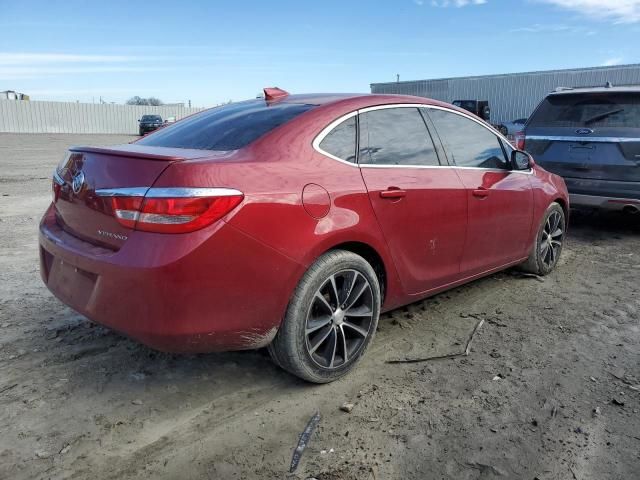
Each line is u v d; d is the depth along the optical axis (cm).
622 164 630
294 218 272
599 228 746
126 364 328
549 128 693
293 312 280
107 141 2942
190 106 5275
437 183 360
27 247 594
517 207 446
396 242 332
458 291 471
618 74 2867
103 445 253
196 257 242
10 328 373
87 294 269
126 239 252
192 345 254
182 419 274
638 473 236
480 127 429
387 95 361
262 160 278
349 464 241
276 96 375
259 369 326
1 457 243
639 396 299
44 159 1753
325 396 298
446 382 313
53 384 303
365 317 321
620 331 389
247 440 259
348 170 309
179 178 245
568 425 271
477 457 246
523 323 402
